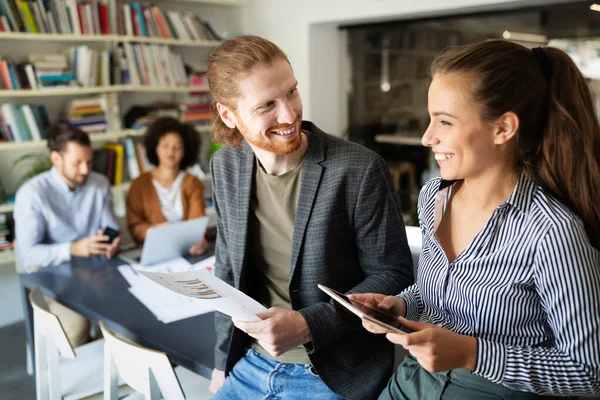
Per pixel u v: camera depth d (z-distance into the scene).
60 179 2.94
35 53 3.92
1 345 3.54
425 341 1.01
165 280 1.41
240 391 1.55
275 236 1.55
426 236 1.28
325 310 1.41
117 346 1.68
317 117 4.92
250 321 1.32
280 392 1.50
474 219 1.15
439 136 1.07
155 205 3.26
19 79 3.59
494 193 1.10
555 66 1.06
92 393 1.99
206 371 1.66
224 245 1.72
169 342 1.78
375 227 1.47
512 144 1.08
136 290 2.23
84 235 3.04
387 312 1.17
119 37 4.02
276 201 1.52
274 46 1.38
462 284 1.13
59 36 3.69
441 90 1.05
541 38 3.97
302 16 4.69
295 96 1.39
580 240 0.98
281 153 1.39
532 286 1.05
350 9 4.41
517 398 1.08
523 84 1.03
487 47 1.05
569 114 1.03
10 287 3.93
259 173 1.54
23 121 3.65
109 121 4.06
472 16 4.19
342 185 1.44
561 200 1.05
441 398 1.15
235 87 1.36
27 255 2.73
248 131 1.41
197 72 4.61
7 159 3.88
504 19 4.11
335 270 1.51
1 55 3.76
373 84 4.97
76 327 2.76
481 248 1.09
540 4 3.83
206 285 1.44
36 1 3.62
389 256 1.50
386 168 1.48
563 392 1.02
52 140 2.88
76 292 2.23
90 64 3.86
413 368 1.26
